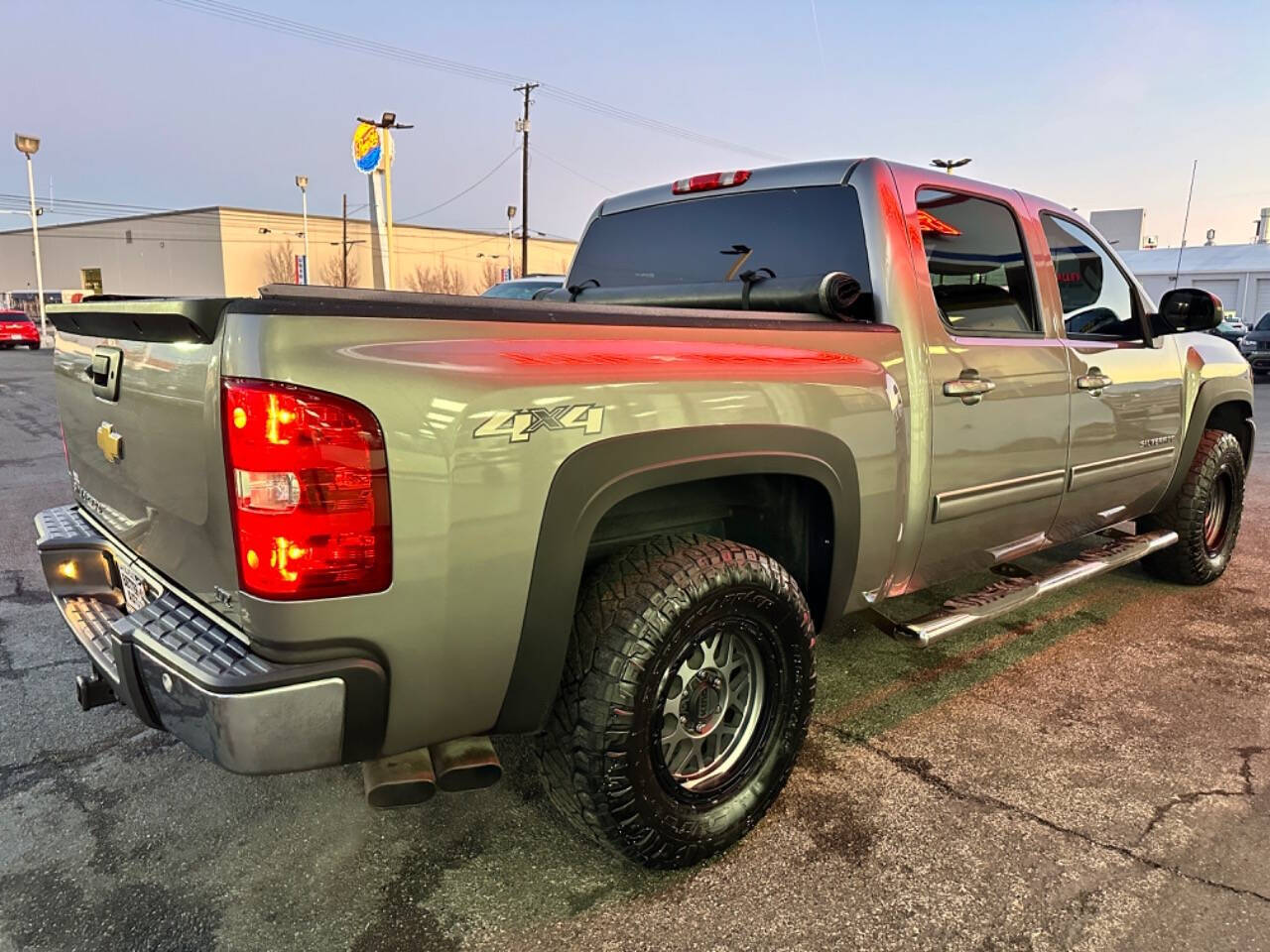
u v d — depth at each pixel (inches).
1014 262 134.6
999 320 131.6
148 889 90.0
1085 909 87.8
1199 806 106.2
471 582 74.1
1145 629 166.6
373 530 68.9
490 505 73.9
